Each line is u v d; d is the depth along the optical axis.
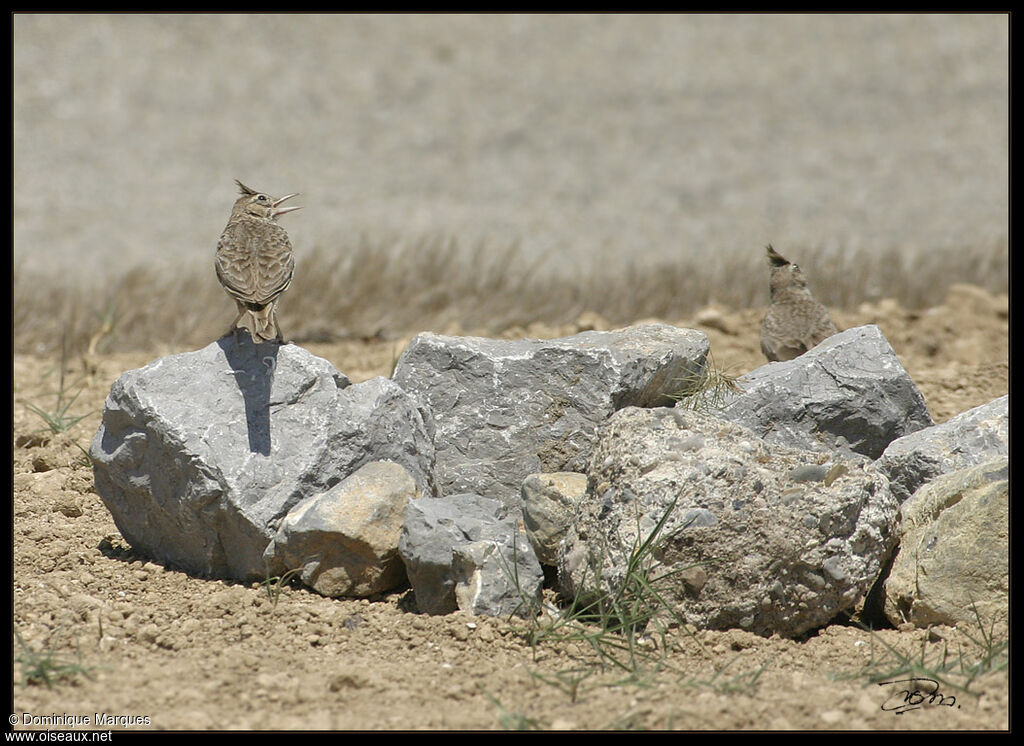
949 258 25.75
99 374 16.88
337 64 55.09
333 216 37.00
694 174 43.66
